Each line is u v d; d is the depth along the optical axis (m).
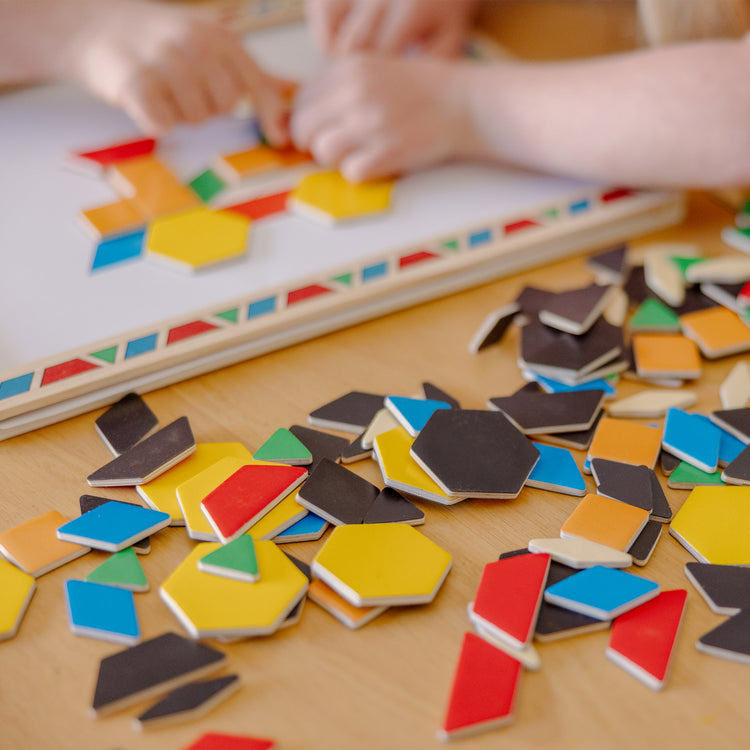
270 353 0.68
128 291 0.69
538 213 0.76
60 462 0.61
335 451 0.61
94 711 0.51
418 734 0.51
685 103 0.73
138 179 0.78
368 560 0.56
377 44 0.94
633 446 0.61
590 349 0.65
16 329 0.66
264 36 1.03
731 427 0.62
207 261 0.70
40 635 0.54
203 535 0.57
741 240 0.75
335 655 0.54
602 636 0.54
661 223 0.78
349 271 0.71
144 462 0.60
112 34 0.83
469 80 0.80
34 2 0.84
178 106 0.82
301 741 0.51
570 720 0.52
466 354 0.67
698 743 0.51
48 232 0.74
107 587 0.55
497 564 0.56
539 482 0.60
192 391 0.65
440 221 0.75
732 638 0.54
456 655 0.54
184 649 0.53
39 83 0.91
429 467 0.59
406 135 0.79
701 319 0.68
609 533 0.57
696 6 0.80
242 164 0.80
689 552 0.57
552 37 1.02
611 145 0.75
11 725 0.51
